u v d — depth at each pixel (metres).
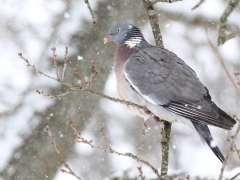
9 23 15.57
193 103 9.16
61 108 12.57
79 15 13.39
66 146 12.62
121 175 10.03
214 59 17.50
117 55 10.38
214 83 17.30
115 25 10.53
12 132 12.35
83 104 12.88
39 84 12.65
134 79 9.58
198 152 16.72
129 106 9.97
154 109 9.51
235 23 15.01
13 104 15.06
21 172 12.21
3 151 12.18
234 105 16.94
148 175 9.96
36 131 12.37
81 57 12.45
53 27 14.86
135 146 16.58
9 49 15.48
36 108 12.45
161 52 9.84
